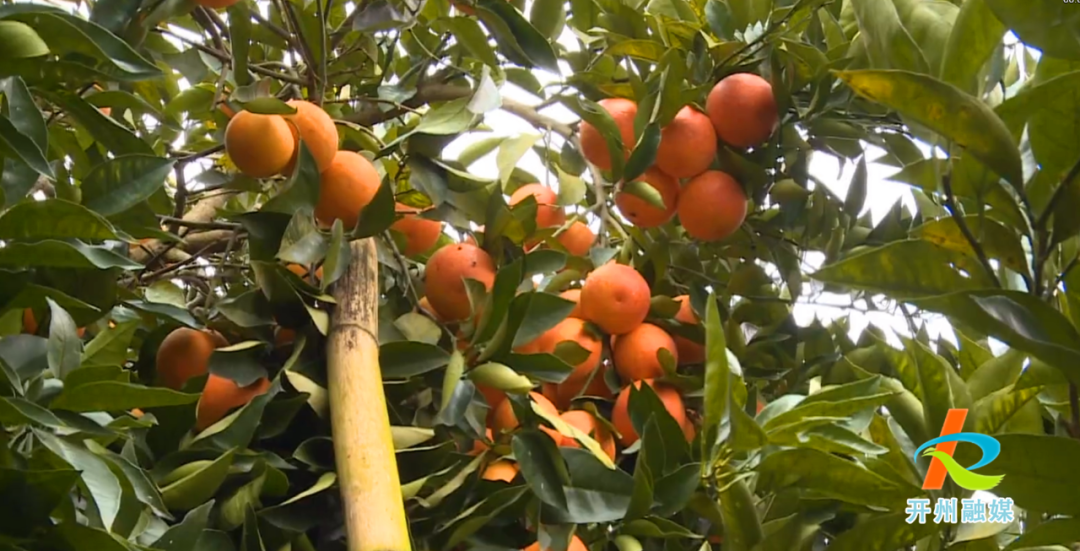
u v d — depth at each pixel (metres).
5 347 1.09
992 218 1.21
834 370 1.79
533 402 1.32
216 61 1.80
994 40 1.14
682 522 1.49
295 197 1.28
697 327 1.67
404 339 1.42
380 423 1.15
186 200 1.79
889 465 1.33
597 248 1.70
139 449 1.24
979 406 1.37
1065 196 1.04
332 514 1.21
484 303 1.40
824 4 1.73
